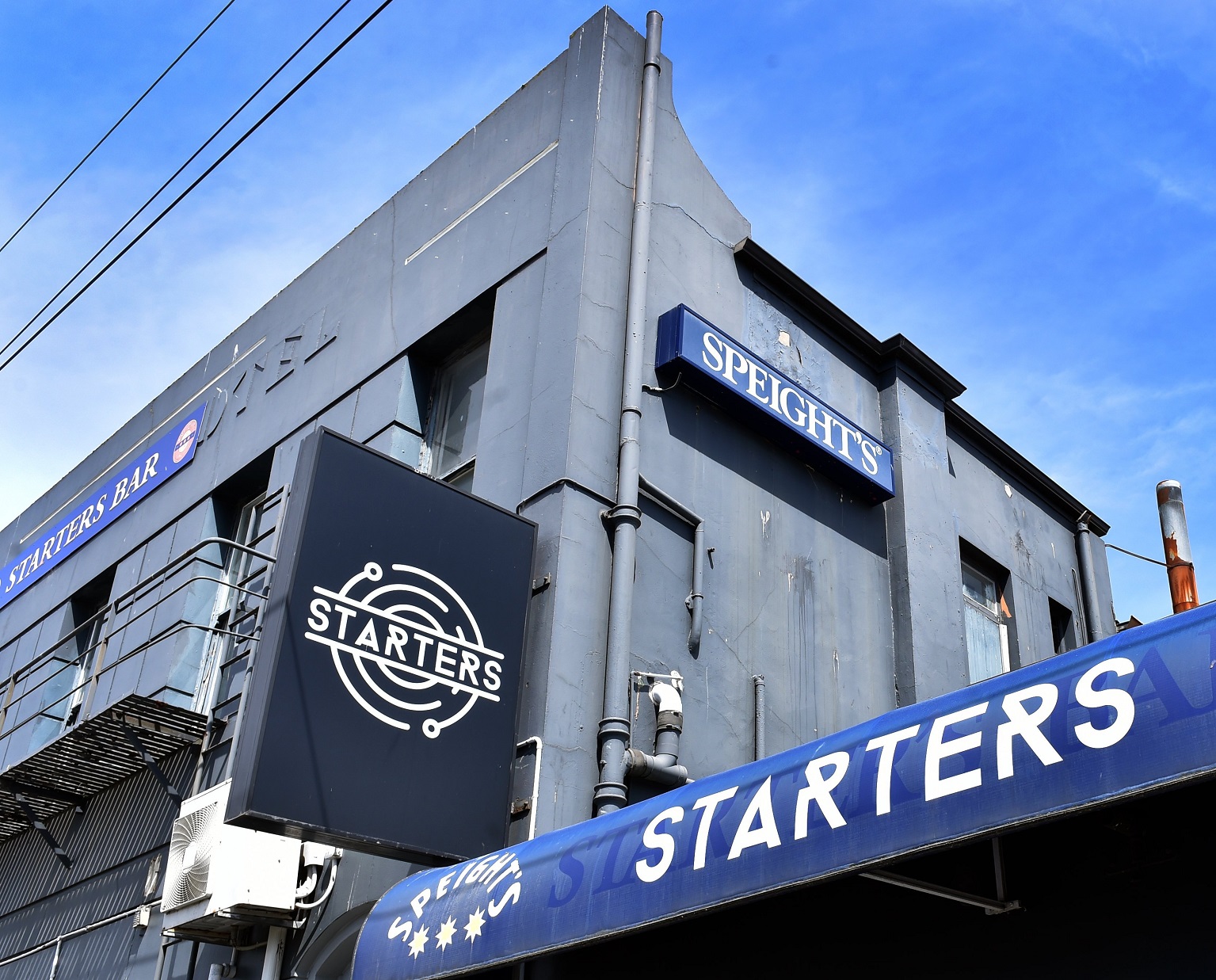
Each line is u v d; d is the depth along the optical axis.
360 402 11.17
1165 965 5.20
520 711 8.01
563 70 10.92
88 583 13.98
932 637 10.95
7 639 15.20
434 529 8.03
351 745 7.11
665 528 9.33
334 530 7.57
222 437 12.97
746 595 9.71
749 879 5.32
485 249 10.71
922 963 5.97
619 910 5.73
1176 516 10.83
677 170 10.77
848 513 11.09
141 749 10.16
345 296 12.30
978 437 13.33
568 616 8.30
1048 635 13.29
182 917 8.53
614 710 8.14
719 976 6.68
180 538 12.67
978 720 4.90
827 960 6.32
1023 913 5.71
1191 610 4.57
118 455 15.01
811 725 9.72
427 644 7.68
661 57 11.09
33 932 11.88
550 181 10.36
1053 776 4.55
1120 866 5.49
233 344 13.80
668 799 6.00
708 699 9.04
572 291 9.47
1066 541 14.52
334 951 8.31
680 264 10.38
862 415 11.79
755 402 10.16
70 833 12.16
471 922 6.32
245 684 10.15
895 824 4.95
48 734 13.09
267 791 6.69
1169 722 4.33
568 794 7.82
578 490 8.74
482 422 9.76
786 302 11.44
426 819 7.25
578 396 9.01
